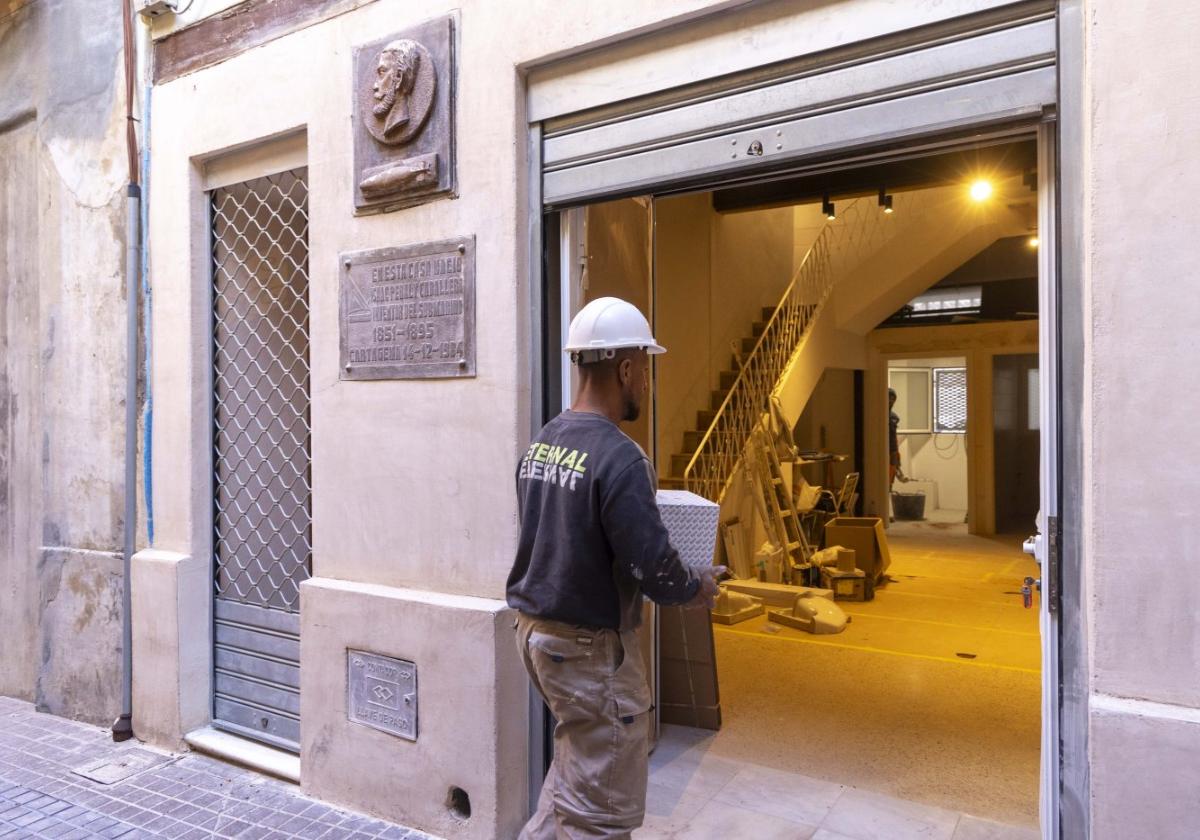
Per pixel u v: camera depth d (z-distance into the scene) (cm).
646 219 394
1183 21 197
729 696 467
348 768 342
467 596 316
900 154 254
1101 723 204
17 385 500
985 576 848
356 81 344
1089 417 209
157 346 421
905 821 321
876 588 781
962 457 1584
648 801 340
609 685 217
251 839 316
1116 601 205
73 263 455
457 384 319
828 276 1000
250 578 405
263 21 378
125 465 433
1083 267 215
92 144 445
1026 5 222
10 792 359
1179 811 196
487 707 303
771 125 263
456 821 312
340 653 343
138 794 357
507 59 308
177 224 412
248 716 403
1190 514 197
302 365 396
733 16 268
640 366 237
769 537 780
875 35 243
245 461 411
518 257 308
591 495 212
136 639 420
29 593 492
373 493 343
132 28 423
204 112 400
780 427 850
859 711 442
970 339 1121
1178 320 198
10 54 493
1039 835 309
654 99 287
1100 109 206
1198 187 196
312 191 361
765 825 320
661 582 206
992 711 441
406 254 331
